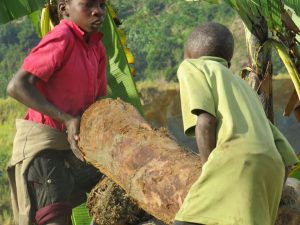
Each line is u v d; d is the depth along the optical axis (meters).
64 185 6.05
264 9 7.71
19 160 6.02
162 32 40.16
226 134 4.58
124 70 7.23
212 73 4.73
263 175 4.55
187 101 4.71
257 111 4.73
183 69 4.79
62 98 5.95
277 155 4.63
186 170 4.97
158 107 17.94
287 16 8.05
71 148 5.88
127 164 5.34
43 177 6.01
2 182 22.67
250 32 8.07
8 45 41.62
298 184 5.25
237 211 4.49
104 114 5.65
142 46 39.75
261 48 8.02
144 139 5.33
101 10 5.98
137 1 44.69
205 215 4.54
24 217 6.03
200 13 41.72
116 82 7.24
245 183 4.52
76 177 6.14
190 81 4.71
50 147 5.99
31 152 5.98
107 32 7.29
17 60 40.00
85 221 7.22
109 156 5.51
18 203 6.08
